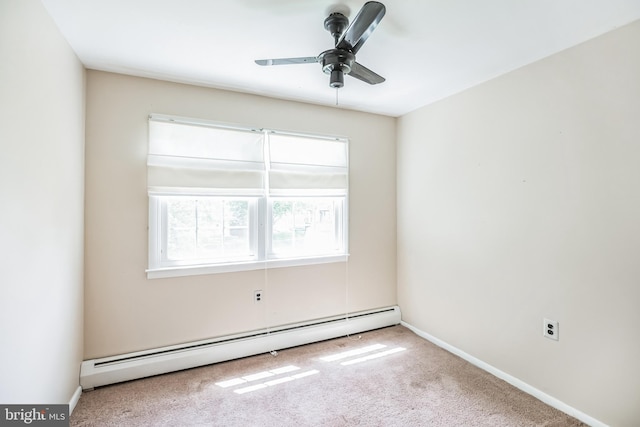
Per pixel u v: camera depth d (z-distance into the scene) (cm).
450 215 296
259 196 292
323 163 323
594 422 191
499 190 251
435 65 235
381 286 357
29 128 148
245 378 246
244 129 286
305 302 316
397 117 363
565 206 207
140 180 251
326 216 337
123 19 176
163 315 259
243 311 288
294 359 277
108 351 242
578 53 200
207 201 281
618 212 181
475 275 271
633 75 175
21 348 142
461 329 284
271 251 304
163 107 259
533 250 226
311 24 184
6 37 127
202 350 264
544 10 169
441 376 250
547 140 217
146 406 210
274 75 252
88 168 235
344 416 201
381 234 357
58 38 183
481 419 198
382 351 293
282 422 196
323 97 302
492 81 256
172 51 214
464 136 282
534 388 224
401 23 181
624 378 179
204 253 279
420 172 331
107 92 241
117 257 244
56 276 181
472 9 168
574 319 202
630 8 165
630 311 177
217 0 161
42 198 162
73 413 202
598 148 190
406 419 198
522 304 233
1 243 126
